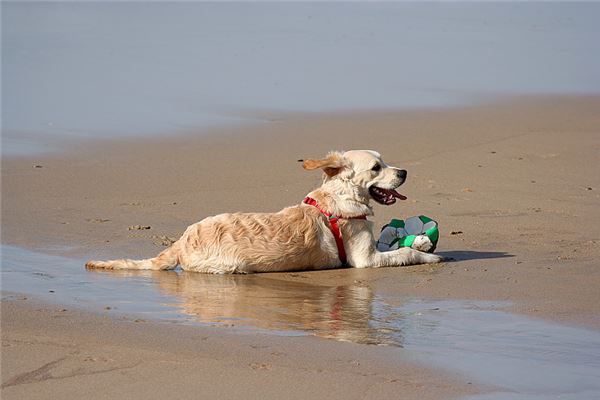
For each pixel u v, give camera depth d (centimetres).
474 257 993
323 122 1828
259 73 2353
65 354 647
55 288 858
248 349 662
